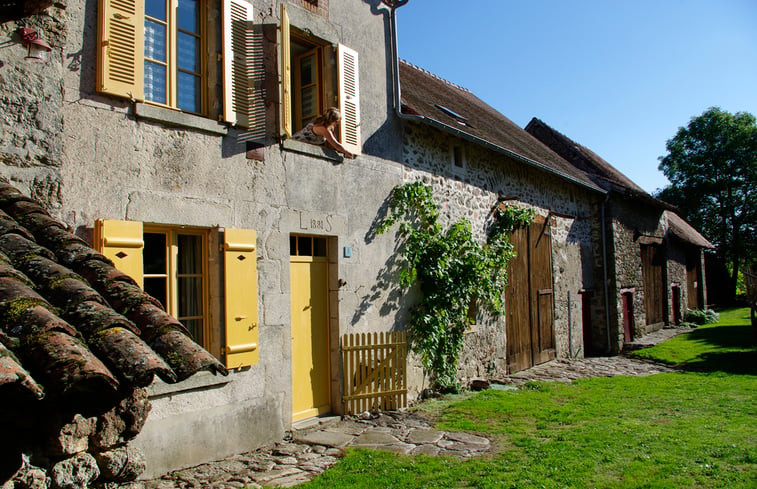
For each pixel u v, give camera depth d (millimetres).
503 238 10258
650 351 13570
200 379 5078
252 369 5664
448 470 4781
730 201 34219
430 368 8305
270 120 6129
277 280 6047
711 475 4633
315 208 6621
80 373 2146
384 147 7809
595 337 14555
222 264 5461
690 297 22703
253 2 6070
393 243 7848
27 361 2213
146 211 4895
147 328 2969
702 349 13438
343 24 7324
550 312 12195
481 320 9648
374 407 7078
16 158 4086
